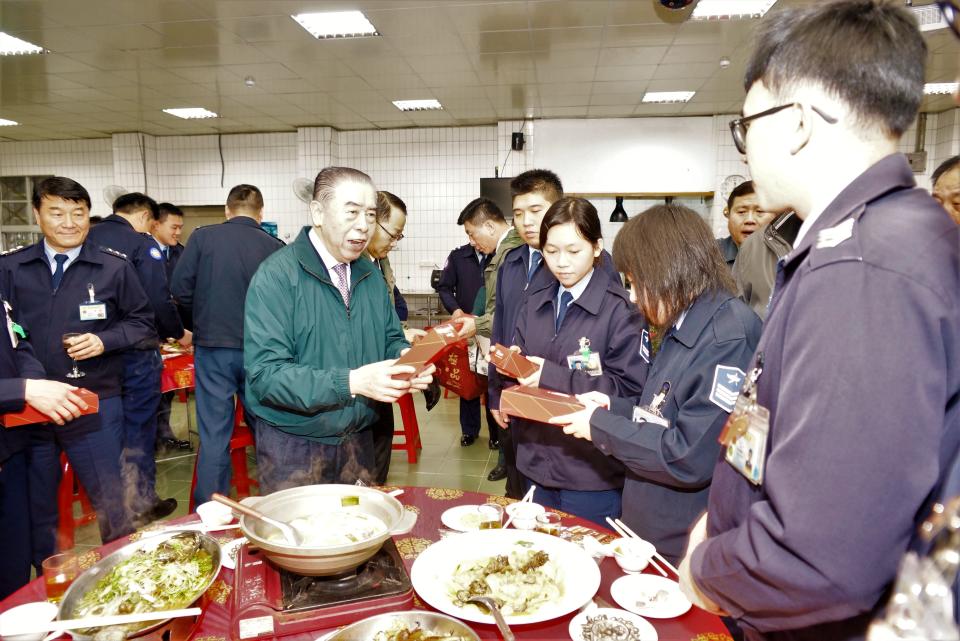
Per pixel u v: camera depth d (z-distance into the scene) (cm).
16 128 723
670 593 106
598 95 592
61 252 238
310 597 99
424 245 745
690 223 130
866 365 57
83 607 97
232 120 686
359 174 175
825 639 71
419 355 153
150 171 764
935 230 60
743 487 79
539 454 172
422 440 432
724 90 576
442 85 557
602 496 167
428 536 130
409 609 101
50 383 179
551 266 169
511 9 387
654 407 134
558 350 178
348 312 189
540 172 221
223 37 434
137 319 252
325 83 546
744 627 74
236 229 294
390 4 378
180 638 94
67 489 246
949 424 60
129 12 389
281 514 117
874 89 63
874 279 58
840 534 57
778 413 65
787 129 69
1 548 200
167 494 333
